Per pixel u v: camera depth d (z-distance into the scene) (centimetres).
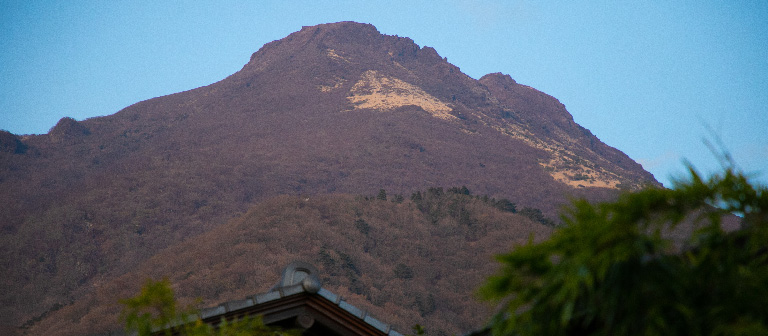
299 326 1120
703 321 392
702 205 412
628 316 402
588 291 417
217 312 1040
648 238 400
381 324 1160
